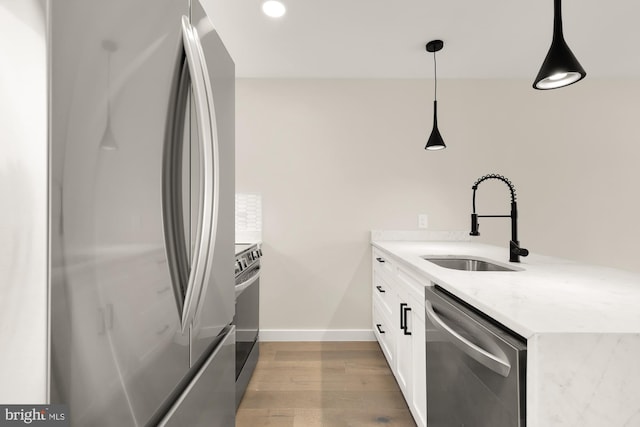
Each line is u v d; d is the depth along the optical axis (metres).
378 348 2.85
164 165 0.69
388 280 2.31
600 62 2.80
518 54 2.65
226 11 2.09
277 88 3.06
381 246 2.53
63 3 0.43
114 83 0.53
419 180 3.08
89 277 0.48
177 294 0.74
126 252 0.56
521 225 3.09
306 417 1.86
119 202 0.54
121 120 0.55
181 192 0.76
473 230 1.82
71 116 0.45
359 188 3.07
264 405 1.98
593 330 0.67
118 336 0.54
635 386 0.66
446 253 2.06
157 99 0.67
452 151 3.09
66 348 0.44
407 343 1.77
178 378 0.76
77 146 0.46
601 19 2.18
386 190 3.07
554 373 0.66
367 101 3.08
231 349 1.28
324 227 3.06
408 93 3.08
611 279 1.20
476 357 0.85
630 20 2.20
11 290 0.40
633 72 2.98
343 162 3.08
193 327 0.85
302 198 3.06
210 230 0.83
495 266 1.82
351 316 3.05
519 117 3.09
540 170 3.09
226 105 1.18
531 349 0.68
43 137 0.41
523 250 1.63
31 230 0.41
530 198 3.08
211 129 0.84
